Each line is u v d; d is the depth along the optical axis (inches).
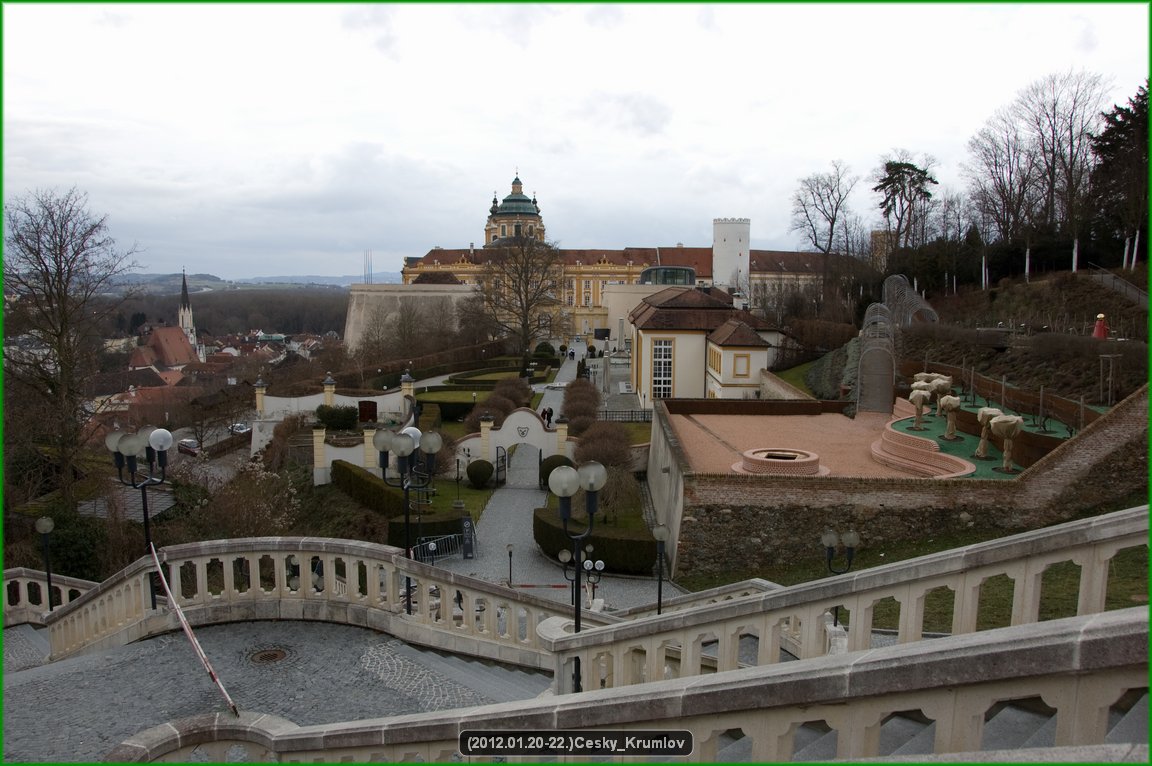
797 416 1920.5
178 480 1592.0
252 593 578.6
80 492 1464.1
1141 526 279.4
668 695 231.5
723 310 2600.9
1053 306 1968.5
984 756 150.8
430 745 294.2
